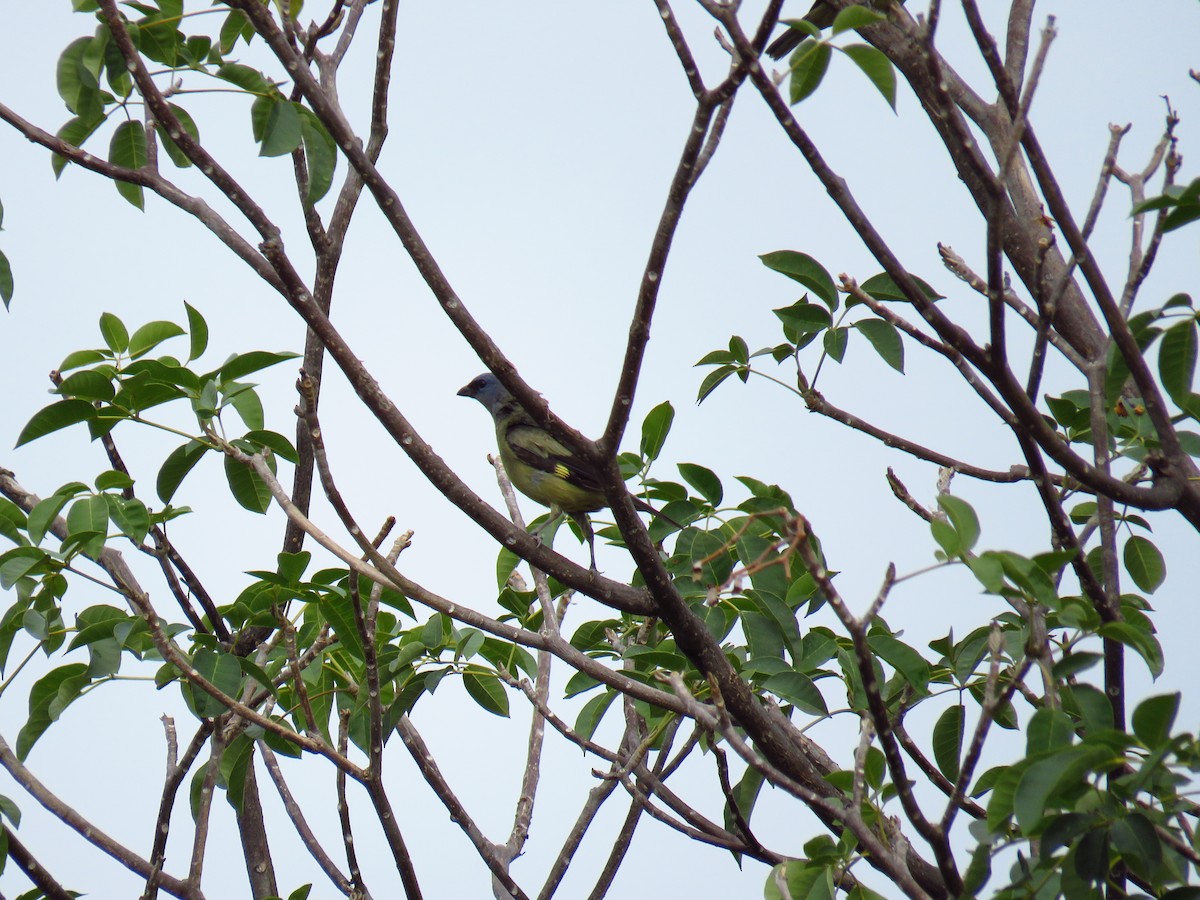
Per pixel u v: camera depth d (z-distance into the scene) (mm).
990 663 7340
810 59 8172
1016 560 7133
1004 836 7184
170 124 9344
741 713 10234
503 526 10211
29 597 9859
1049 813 7078
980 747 7176
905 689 10320
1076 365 9969
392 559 9516
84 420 9891
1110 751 6637
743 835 9828
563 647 9891
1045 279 10180
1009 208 10992
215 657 9703
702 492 10891
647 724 12211
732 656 10641
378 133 11836
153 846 9570
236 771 11086
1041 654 7605
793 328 10648
